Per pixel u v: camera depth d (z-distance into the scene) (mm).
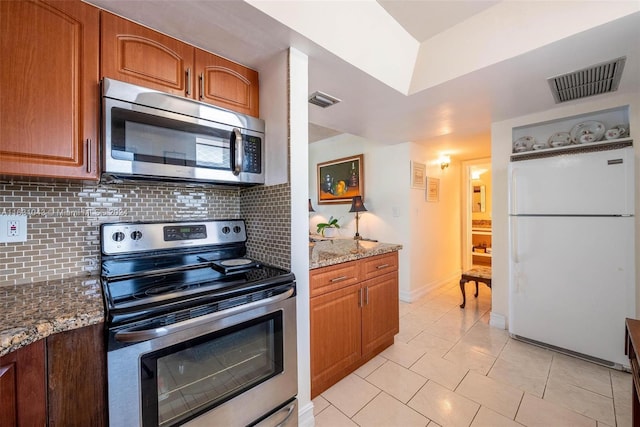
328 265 1695
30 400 730
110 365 830
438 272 3998
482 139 3303
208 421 1044
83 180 1112
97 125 1056
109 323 829
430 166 3814
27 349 725
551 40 1346
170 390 953
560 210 2086
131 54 1145
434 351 2207
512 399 1643
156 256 1420
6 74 879
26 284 1136
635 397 1095
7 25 883
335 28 1352
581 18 1245
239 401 1142
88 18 1045
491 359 2082
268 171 1556
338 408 1593
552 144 2320
